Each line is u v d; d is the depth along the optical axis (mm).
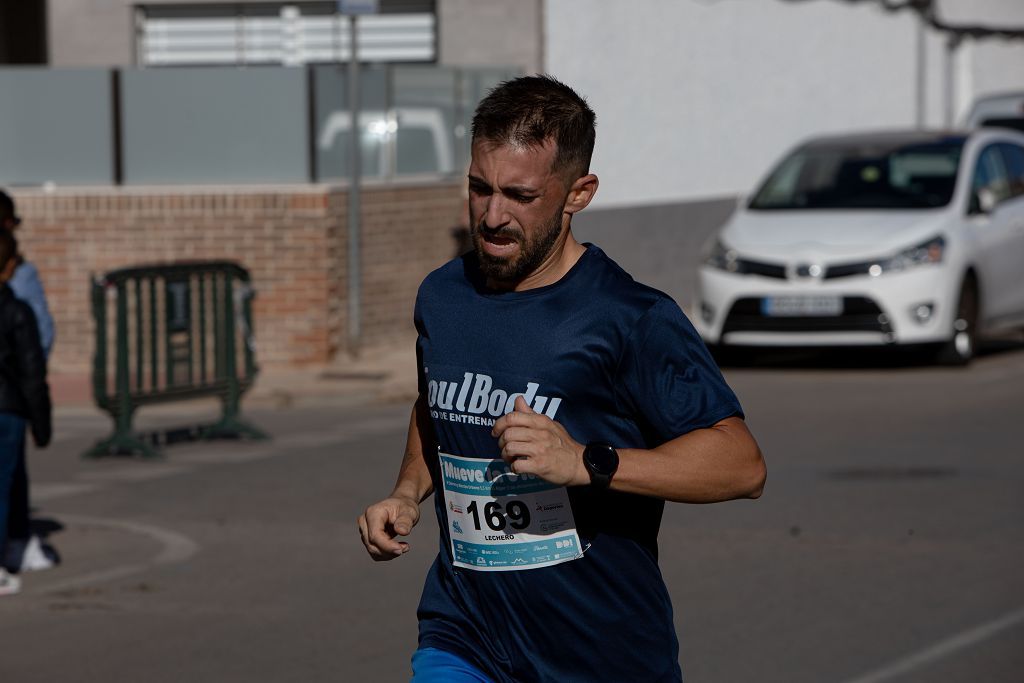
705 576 22703
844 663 18609
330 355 46719
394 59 56719
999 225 46406
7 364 22172
